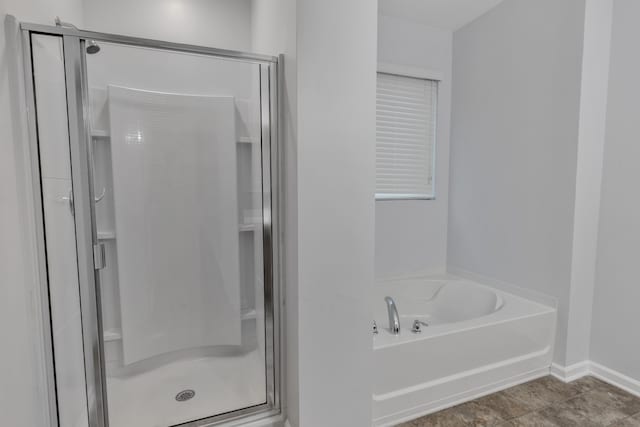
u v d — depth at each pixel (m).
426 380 1.94
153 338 1.79
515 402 2.06
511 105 2.57
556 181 2.29
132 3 2.22
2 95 1.10
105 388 1.51
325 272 1.56
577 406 2.03
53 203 1.35
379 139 2.85
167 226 1.80
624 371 2.18
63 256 1.40
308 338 1.55
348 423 1.66
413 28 2.84
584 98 2.14
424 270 3.10
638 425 1.87
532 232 2.46
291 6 1.47
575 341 2.29
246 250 1.84
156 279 1.79
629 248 2.13
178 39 2.32
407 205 2.98
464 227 3.00
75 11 1.93
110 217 1.63
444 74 3.01
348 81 1.53
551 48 2.29
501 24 2.61
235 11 2.43
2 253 1.07
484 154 2.79
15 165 1.17
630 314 2.14
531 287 2.48
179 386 1.79
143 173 1.70
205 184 1.84
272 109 1.66
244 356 1.87
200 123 1.78
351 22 1.51
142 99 1.65
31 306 1.25
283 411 1.76
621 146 2.16
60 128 1.36
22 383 1.18
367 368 1.67
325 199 1.53
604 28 2.17
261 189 1.74
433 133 3.04
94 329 1.46
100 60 1.49
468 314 2.73
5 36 1.13
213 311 1.88
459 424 1.88
